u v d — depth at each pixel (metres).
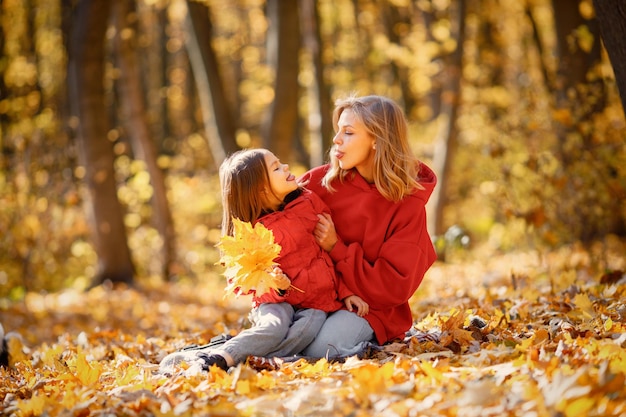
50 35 21.55
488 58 21.14
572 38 10.50
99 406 3.34
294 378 3.55
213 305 11.70
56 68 21.41
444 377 3.17
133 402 3.29
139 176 17.06
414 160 4.31
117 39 16.59
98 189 14.38
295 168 19.20
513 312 5.12
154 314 10.49
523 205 9.80
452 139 16.70
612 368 2.99
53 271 14.46
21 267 13.93
